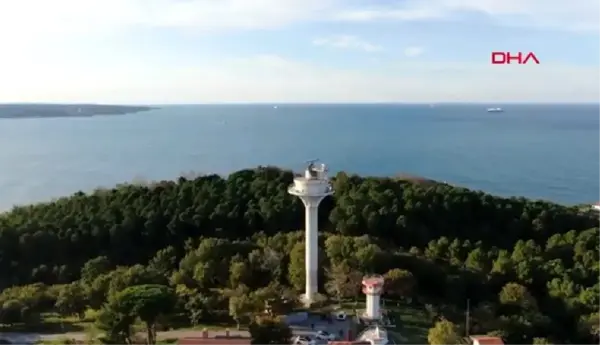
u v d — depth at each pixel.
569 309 83.12
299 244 89.94
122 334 65.31
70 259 104.00
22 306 78.12
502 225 119.75
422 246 108.69
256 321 66.56
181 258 103.44
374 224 109.44
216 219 111.94
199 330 71.75
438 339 66.12
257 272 89.06
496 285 90.19
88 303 79.62
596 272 96.19
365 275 83.06
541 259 97.81
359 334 68.75
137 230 110.06
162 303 65.44
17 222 109.56
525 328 75.31
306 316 75.25
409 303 82.88
